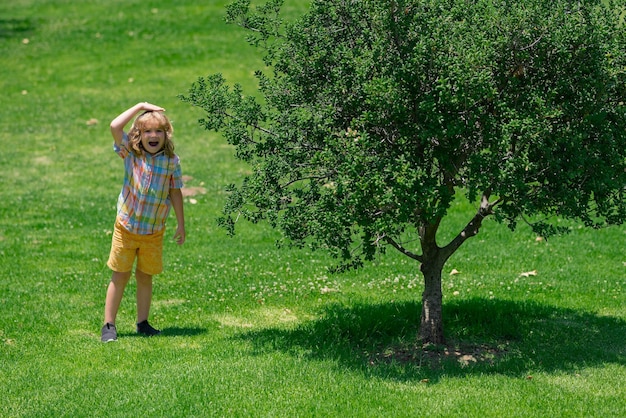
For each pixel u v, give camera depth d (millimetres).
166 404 6547
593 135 7238
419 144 7086
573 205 7016
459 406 6527
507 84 7113
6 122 20391
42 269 11258
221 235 13078
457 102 6641
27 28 28219
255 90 21719
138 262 8453
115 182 16438
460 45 6863
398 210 6715
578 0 7363
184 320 9047
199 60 24422
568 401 6637
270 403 6562
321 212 7074
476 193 6738
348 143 6969
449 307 9102
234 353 7801
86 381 7090
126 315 9250
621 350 7965
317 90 7520
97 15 29281
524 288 10031
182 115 20922
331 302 9625
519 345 8148
